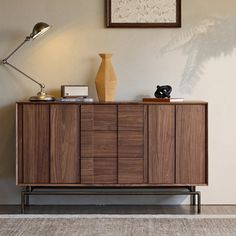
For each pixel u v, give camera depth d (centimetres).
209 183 631
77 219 572
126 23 625
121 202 631
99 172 594
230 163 631
